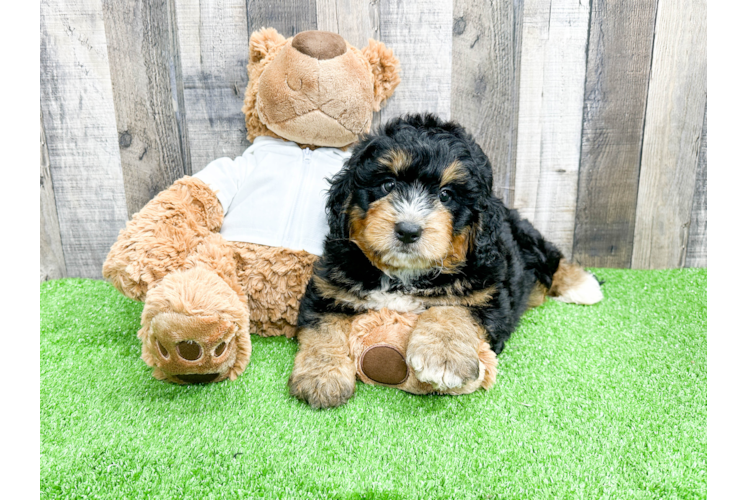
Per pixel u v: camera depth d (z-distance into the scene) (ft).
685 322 2.48
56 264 2.87
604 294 2.75
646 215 2.98
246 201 2.35
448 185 2.00
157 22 2.69
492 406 1.94
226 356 1.95
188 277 1.98
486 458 1.73
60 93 2.71
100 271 2.91
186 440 1.77
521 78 2.82
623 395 1.99
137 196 2.84
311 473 1.68
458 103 2.82
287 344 2.29
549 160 2.91
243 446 1.76
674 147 2.91
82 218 2.84
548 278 2.66
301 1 2.68
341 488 1.63
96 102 2.73
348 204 2.09
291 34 2.72
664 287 2.81
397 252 1.93
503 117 2.85
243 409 1.90
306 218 2.32
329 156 2.45
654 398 1.98
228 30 2.70
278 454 1.73
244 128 2.80
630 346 2.29
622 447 1.77
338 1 2.70
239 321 1.96
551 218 2.98
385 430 1.83
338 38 2.36
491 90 2.82
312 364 1.96
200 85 2.75
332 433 1.81
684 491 1.64
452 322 1.95
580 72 2.82
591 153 2.91
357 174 2.05
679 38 2.78
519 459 1.73
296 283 2.27
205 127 2.79
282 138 2.48
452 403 1.95
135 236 2.12
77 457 1.70
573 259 3.02
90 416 1.86
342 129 2.37
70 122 2.74
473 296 2.09
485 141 2.87
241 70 2.74
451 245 2.02
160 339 1.86
